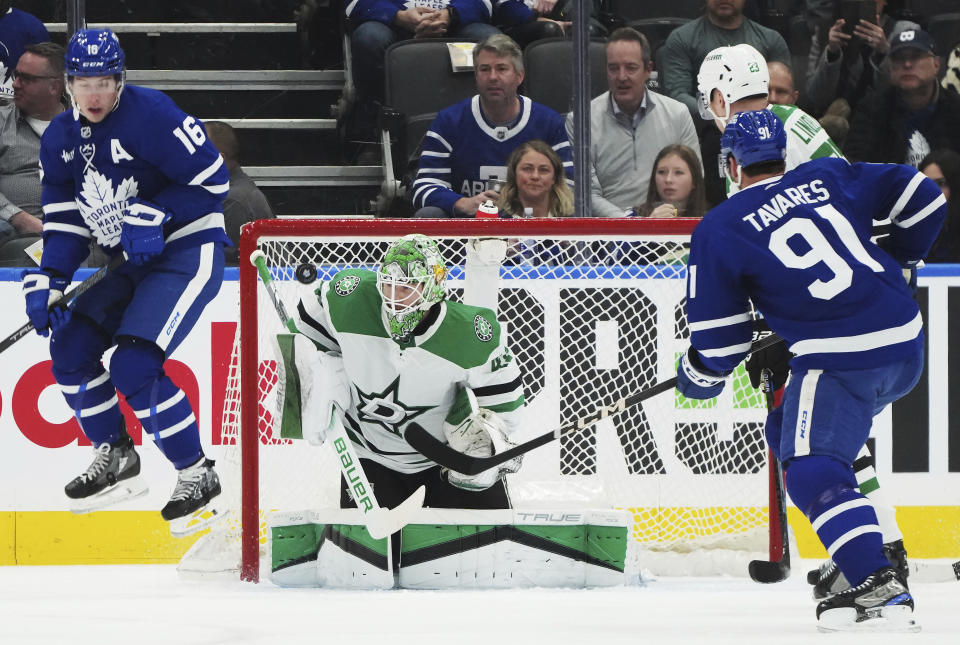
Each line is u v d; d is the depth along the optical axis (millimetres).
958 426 16234
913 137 18438
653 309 15500
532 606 11570
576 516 13453
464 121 17844
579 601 12062
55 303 13031
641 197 17625
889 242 11000
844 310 9938
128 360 12680
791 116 12797
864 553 9539
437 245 13922
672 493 15539
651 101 17641
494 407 13289
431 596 12492
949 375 16172
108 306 13242
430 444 12570
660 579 14156
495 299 14156
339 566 13242
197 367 15797
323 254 15445
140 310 12781
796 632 9578
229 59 21000
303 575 13469
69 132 12797
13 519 15773
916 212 10594
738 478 15539
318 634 9469
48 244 13094
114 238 13070
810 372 10047
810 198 10242
